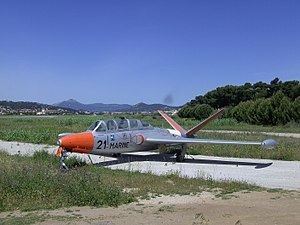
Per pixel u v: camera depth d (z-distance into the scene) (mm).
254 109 63750
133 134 19438
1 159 17703
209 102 112562
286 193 11734
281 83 98688
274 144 18719
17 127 49312
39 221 8617
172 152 21125
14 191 10672
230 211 9438
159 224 8289
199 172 16172
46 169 12844
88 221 8578
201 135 35500
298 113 58656
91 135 17797
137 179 13570
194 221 8508
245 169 17250
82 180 11320
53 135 32719
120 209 9742
